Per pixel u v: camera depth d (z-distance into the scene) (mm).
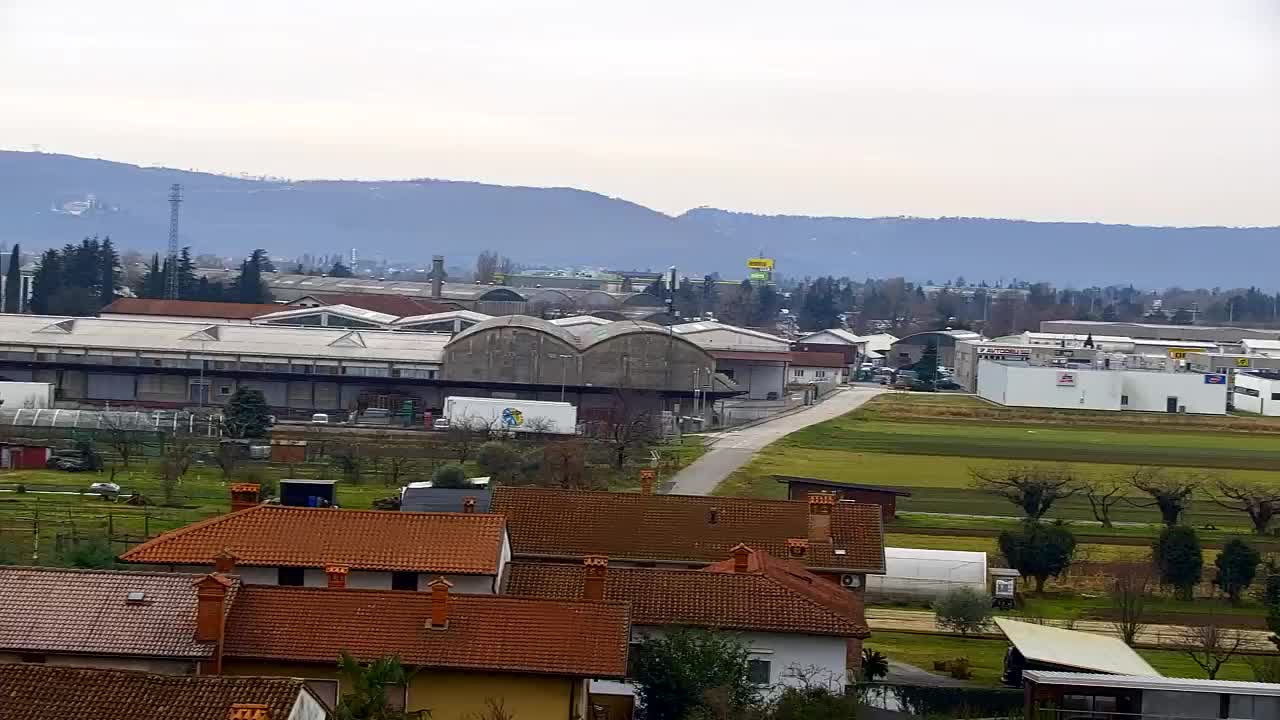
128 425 166250
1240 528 134250
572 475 137750
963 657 85188
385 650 56469
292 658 55812
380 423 189875
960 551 106125
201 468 145250
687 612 66812
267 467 146375
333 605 58500
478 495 96188
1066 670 74000
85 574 58406
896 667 81250
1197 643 89188
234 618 57250
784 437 191500
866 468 166250
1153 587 107062
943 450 185250
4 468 141625
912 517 132750
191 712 44938
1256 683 66125
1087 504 145250
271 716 44750
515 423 175625
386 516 70812
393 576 67312
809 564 83750
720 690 60750
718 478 151250
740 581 68938
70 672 46406
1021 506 134250
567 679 56500
